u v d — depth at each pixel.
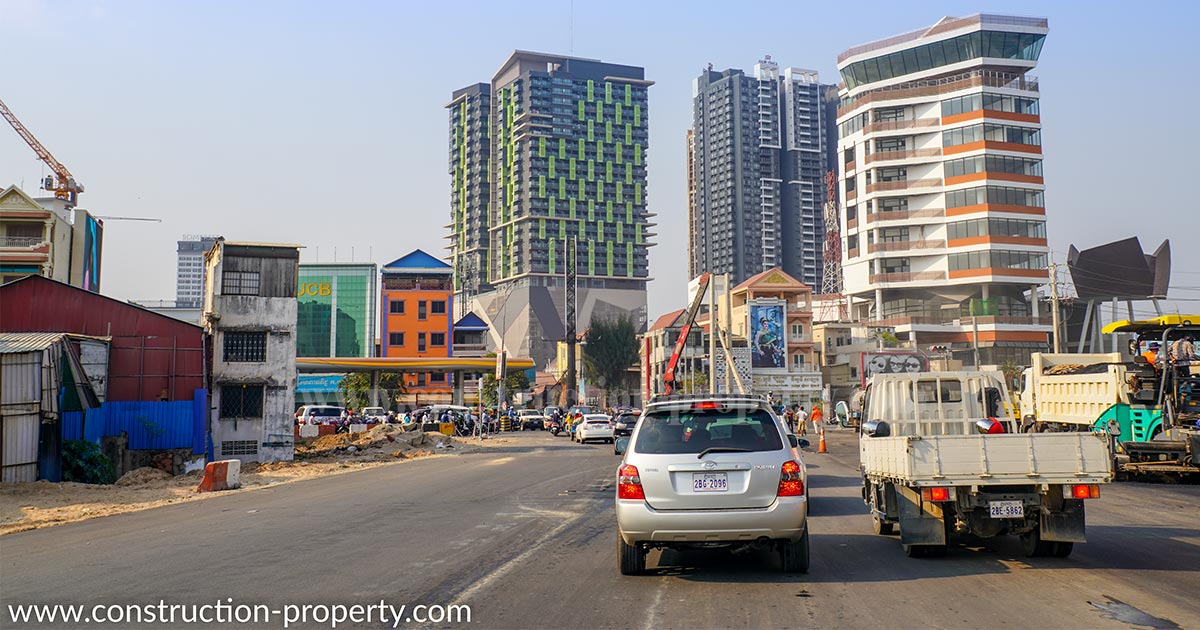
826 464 24.34
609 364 116.19
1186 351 18.78
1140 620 6.21
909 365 60.81
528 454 33.28
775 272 87.00
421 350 95.75
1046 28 95.75
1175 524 11.68
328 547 10.09
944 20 97.75
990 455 8.44
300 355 107.31
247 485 21.03
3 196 50.28
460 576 8.18
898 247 96.50
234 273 30.56
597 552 9.57
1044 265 92.69
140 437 25.34
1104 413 19.61
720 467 7.74
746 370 80.56
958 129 94.44
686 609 6.71
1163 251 85.81
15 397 19.28
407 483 20.02
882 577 7.96
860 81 102.19
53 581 8.12
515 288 183.88
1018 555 9.14
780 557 8.49
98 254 60.06
